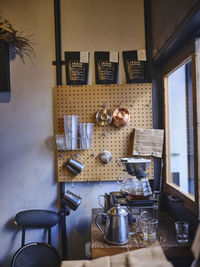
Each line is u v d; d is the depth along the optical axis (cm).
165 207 183
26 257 172
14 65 196
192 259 129
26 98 196
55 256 173
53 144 195
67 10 196
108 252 123
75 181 190
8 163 196
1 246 194
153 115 190
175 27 133
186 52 139
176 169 171
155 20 179
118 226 127
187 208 138
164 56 166
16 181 196
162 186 188
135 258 91
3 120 195
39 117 196
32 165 195
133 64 192
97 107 189
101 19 195
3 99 195
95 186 194
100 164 188
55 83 195
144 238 132
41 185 195
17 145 196
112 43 195
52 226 186
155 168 188
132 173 152
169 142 183
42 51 195
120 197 160
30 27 196
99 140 188
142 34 194
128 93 189
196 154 127
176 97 169
